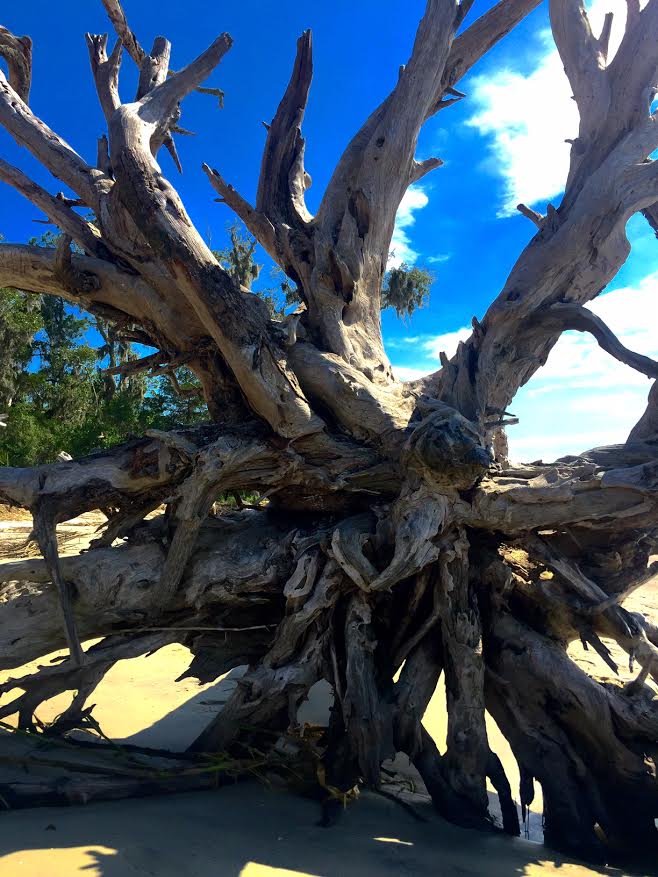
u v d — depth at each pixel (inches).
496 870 155.9
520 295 271.3
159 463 228.4
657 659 194.7
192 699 294.0
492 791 233.3
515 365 290.0
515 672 203.8
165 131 309.7
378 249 304.5
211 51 303.3
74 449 1288.1
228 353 245.0
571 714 193.0
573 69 308.7
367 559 209.3
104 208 298.7
